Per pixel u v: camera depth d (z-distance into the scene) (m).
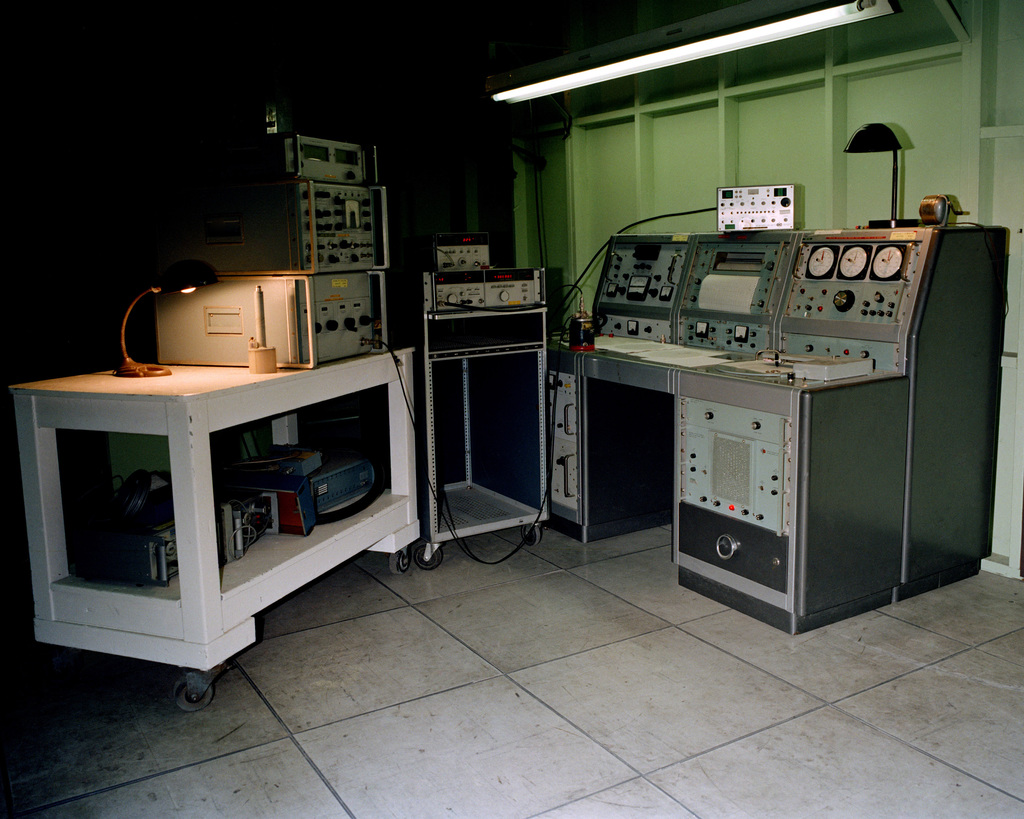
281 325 2.90
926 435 3.02
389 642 2.94
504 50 4.73
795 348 3.30
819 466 2.76
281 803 2.07
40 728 2.43
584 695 2.55
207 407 2.45
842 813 1.98
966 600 3.14
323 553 3.01
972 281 3.03
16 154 2.87
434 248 3.59
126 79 3.19
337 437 3.99
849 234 3.19
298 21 3.77
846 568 2.92
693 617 3.08
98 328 3.18
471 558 3.76
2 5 2.80
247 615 2.63
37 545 2.62
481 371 4.28
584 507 3.88
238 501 2.94
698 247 3.84
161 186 3.04
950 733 2.29
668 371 3.21
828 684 2.57
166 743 2.35
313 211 2.86
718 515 3.10
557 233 5.04
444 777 2.16
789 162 3.87
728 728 2.35
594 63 3.60
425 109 4.40
